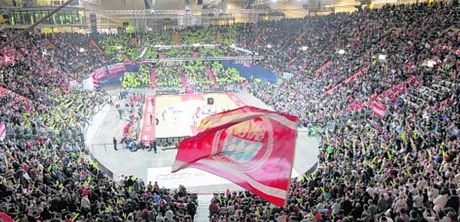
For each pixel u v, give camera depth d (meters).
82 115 37.56
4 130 25.39
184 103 47.03
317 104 38.28
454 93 28.03
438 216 12.12
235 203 17.14
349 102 36.53
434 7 45.84
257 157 8.33
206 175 27.81
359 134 27.39
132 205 15.95
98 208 15.59
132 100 46.56
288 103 41.69
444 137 21.86
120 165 29.59
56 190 17.09
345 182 18.17
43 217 13.66
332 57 48.75
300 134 35.31
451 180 15.13
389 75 37.41
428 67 35.00
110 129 38.19
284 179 8.01
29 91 37.09
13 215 13.38
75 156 25.98
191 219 16.16
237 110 9.11
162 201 16.97
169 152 32.44
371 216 13.10
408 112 28.28
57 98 39.25
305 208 15.84
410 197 13.63
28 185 17.77
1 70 38.38
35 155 22.70
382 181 17.44
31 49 47.28
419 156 19.94
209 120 9.11
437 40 38.47
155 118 40.22
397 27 45.75
